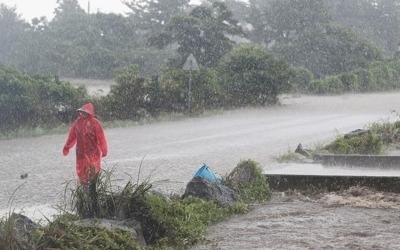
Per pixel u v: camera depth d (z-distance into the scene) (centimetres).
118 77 2973
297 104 4169
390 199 1064
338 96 5144
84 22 7162
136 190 851
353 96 5153
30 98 2503
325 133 2386
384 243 789
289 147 1934
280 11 6906
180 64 4869
